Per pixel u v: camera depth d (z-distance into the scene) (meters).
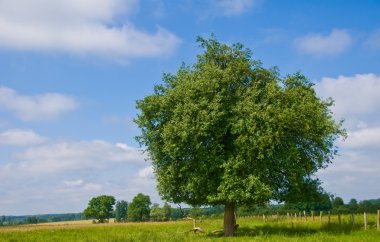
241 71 38.97
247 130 35.38
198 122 35.34
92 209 164.50
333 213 90.56
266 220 62.50
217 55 40.25
